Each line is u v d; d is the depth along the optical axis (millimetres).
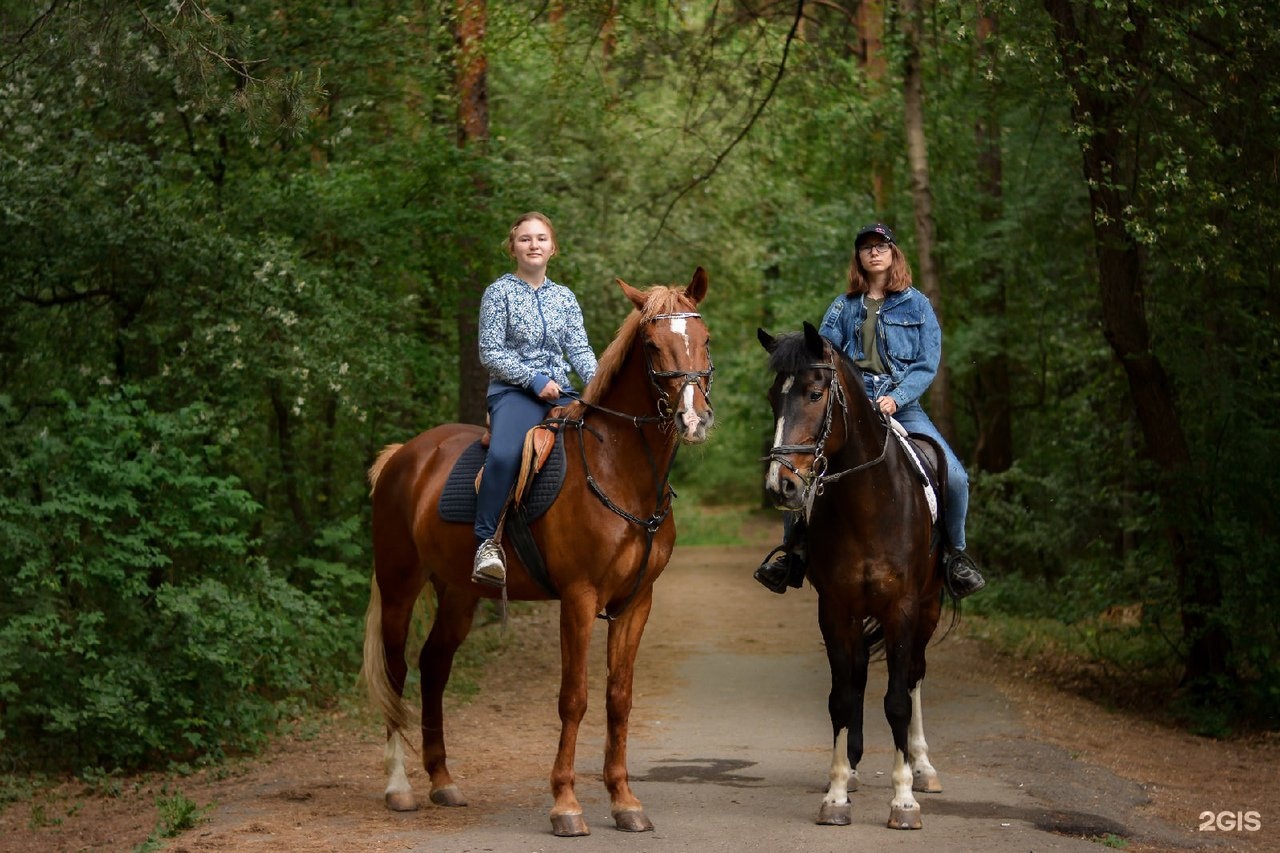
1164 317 11914
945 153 18719
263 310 11000
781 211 22469
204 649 8953
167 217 10969
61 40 9844
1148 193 11375
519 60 16562
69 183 10797
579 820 5957
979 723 9828
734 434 39438
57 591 8891
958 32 11195
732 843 5789
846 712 6285
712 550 30500
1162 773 8539
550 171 17047
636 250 19641
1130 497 14656
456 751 8758
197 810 6871
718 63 16375
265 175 12445
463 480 6500
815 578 6430
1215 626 11453
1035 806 6746
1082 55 10938
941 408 16609
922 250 14938
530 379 6355
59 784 8477
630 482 5992
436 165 13492
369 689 6809
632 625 6219
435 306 15555
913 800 6148
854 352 7145
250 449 13758
